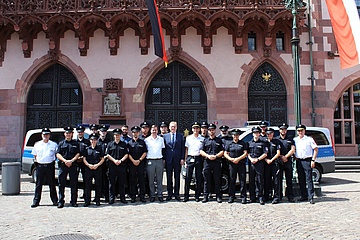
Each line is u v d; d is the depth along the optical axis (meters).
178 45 15.90
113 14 15.12
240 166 8.45
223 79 15.88
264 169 8.48
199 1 15.20
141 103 15.83
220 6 15.00
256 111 16.06
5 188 9.70
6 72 16.36
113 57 16.05
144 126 9.28
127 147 8.66
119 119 15.73
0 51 16.36
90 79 15.99
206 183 8.58
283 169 8.61
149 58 16.02
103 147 8.45
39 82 16.56
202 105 16.06
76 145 8.21
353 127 16.77
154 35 13.01
